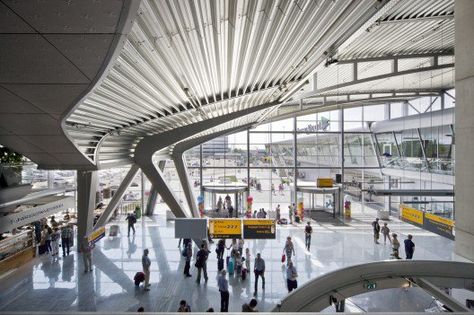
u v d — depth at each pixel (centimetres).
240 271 1075
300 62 944
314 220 2008
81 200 1270
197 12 475
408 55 1423
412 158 2153
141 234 1603
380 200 2341
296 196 2180
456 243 731
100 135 967
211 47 662
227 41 657
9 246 1111
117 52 388
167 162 2344
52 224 1525
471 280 493
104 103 710
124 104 775
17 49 372
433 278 489
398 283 481
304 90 1692
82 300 887
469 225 692
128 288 967
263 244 1455
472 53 671
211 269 1127
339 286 450
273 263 1201
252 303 617
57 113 582
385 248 1419
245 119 1758
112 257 1251
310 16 579
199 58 699
